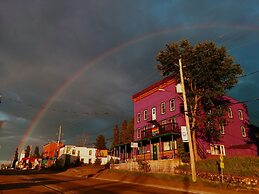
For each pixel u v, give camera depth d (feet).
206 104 107.24
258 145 122.93
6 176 114.01
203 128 107.04
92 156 270.87
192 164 74.49
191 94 105.81
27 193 50.90
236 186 65.10
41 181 83.46
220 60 101.65
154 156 124.36
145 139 124.36
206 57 100.48
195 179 73.15
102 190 58.13
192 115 103.35
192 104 103.40
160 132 117.39
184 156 97.55
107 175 110.11
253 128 139.95
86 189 59.26
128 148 154.20
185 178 78.18
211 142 113.80
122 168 128.06
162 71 110.93
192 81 106.42
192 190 61.82
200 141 110.01
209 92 100.99
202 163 87.76
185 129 79.30
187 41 105.40
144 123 140.97
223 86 101.71
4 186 65.57
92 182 81.30
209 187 65.36
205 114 103.76
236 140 126.11
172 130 110.63
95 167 171.01
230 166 77.71
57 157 252.01
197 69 101.65
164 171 101.19
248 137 133.59
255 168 71.26
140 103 148.25
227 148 119.03
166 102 126.21
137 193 54.24
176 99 119.55
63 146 275.59
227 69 100.68
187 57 103.19
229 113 128.67
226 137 121.39
